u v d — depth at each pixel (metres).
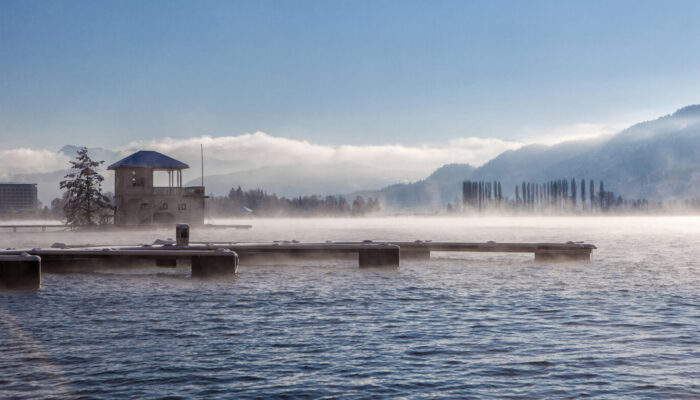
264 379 15.91
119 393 14.88
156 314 24.47
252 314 24.45
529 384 15.42
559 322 22.52
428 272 39.06
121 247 41.53
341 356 17.98
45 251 37.94
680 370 16.41
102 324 22.50
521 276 36.66
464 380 15.76
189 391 15.03
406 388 15.21
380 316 23.94
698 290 30.30
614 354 17.97
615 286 31.89
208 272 36.59
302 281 34.56
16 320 23.30
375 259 41.81
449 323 22.50
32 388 15.20
